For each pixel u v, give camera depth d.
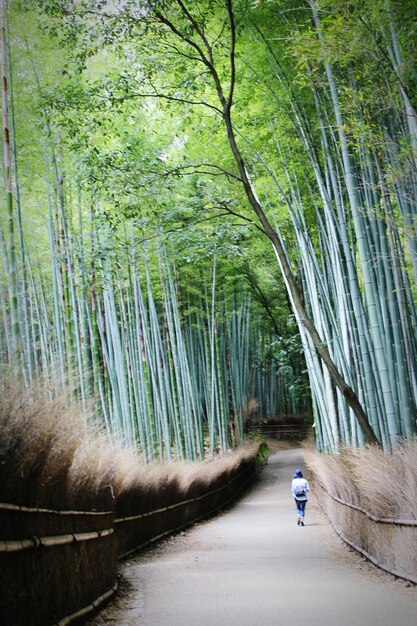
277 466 23.02
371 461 6.33
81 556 4.20
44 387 3.57
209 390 17.42
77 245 8.94
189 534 10.11
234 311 19.20
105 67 10.62
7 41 8.30
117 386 11.81
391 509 5.80
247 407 23.02
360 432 8.96
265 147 10.59
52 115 8.45
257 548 8.30
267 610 4.45
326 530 10.02
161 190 9.15
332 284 9.95
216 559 7.29
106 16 7.97
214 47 9.09
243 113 10.50
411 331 7.23
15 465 2.98
